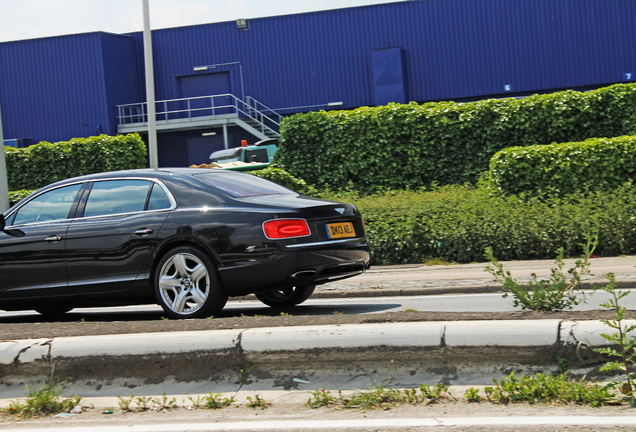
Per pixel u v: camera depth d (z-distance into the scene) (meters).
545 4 34.81
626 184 14.13
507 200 14.76
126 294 7.81
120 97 38.69
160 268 7.62
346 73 36.81
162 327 5.85
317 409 4.75
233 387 5.13
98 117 37.72
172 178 8.00
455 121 18.92
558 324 4.98
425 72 36.03
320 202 7.93
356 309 9.03
